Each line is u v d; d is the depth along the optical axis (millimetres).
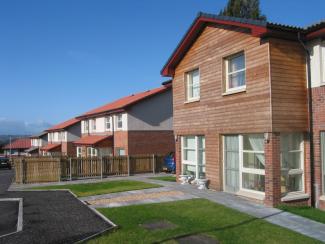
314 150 13188
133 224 10711
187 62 18094
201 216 11461
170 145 33281
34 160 24891
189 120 17953
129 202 14203
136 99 32781
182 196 14977
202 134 17109
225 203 13281
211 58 16141
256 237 9297
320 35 12773
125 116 32031
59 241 9375
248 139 14375
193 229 10070
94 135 38875
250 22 13141
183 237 9391
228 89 15281
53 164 25312
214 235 9516
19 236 9930
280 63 12953
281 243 8836
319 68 12945
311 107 13242
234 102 14633
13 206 15000
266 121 12867
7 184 24969
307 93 13375
